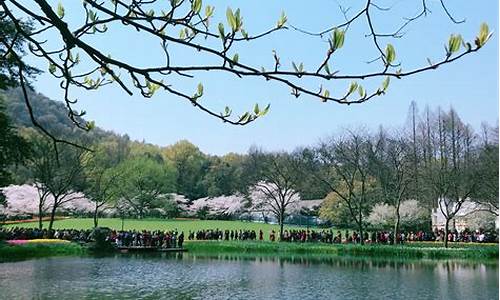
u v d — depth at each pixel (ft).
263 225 268.41
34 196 256.11
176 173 343.67
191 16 13.47
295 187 238.68
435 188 186.50
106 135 413.39
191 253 160.04
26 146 98.43
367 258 142.51
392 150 192.54
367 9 12.96
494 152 165.27
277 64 12.28
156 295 74.59
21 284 81.46
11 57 16.39
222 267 116.16
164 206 304.71
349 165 204.13
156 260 133.08
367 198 232.32
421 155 250.16
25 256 134.41
